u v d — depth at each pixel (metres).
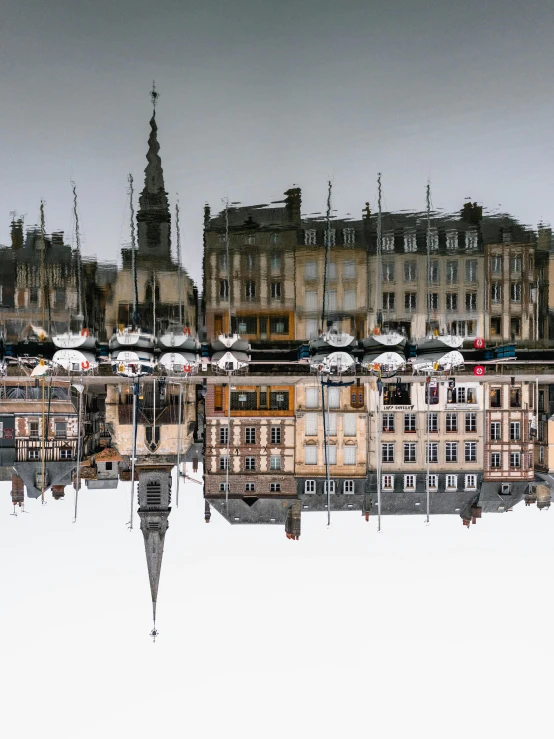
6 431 31.00
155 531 29.77
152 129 22.41
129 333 22.83
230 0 21.06
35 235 23.50
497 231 24.67
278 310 26.16
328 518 28.23
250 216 24.53
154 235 24.11
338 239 25.75
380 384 27.45
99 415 34.72
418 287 26.33
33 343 22.12
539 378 27.02
